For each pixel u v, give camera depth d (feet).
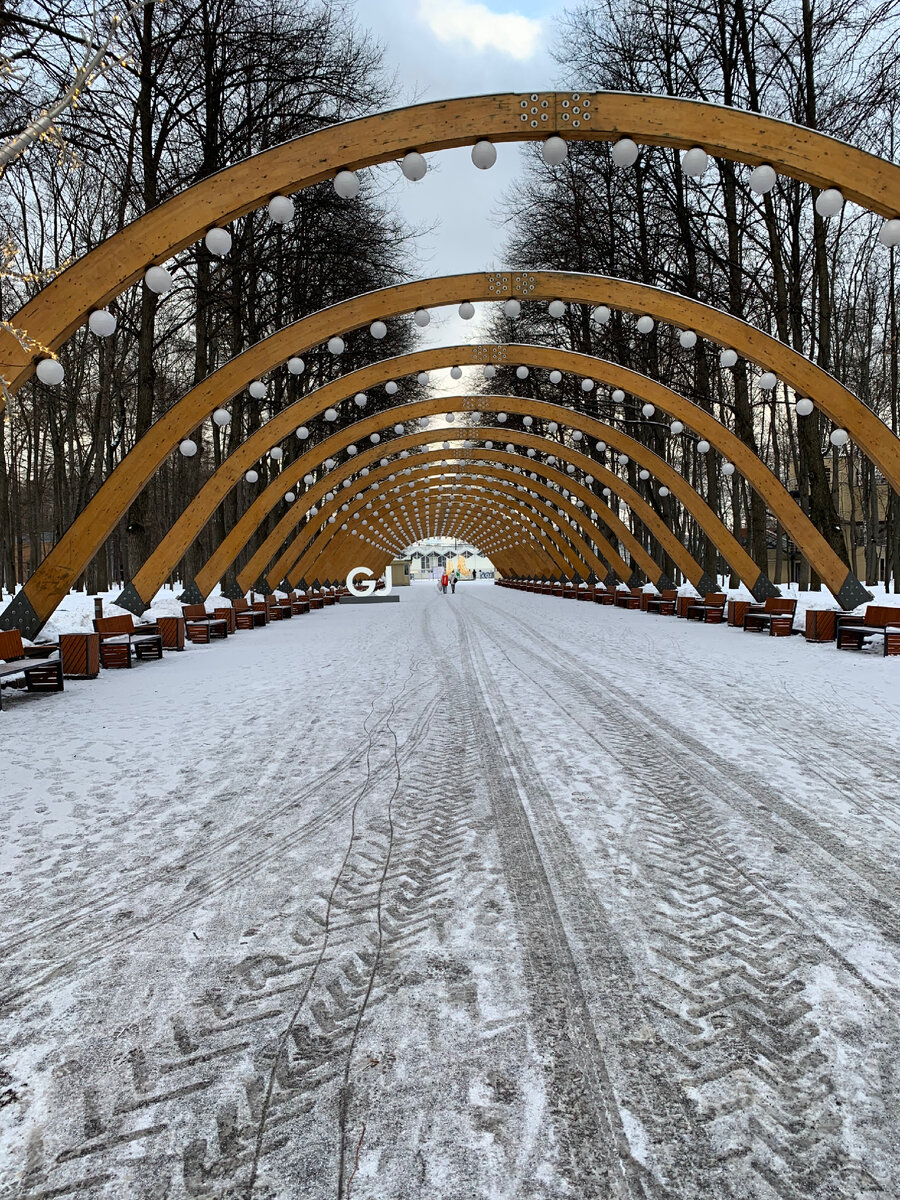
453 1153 6.73
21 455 103.24
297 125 54.70
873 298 80.33
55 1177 6.56
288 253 67.00
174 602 61.72
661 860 13.25
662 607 77.46
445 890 12.17
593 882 12.38
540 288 42.83
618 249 71.97
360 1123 7.13
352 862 13.39
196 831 14.99
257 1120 7.20
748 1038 8.29
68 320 27.68
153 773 19.10
